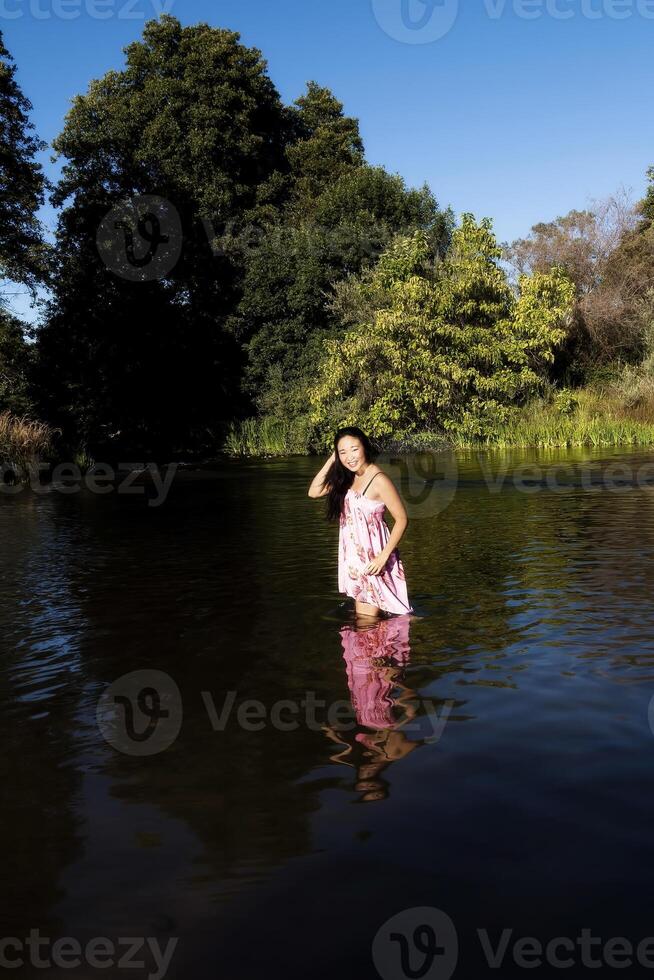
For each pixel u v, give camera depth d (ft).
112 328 89.10
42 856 7.61
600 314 84.28
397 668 12.88
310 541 26.18
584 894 6.72
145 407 90.58
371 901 6.73
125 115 101.14
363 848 7.54
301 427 78.38
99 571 22.12
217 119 102.78
